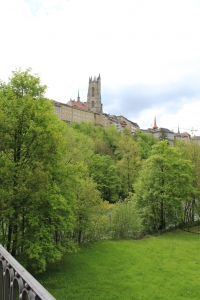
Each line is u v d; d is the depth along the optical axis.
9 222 18.23
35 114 18.92
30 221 18.16
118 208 37.19
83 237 32.16
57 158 20.58
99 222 32.44
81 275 22.17
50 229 19.95
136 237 37.47
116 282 21.14
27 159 19.17
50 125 19.70
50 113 21.44
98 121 170.75
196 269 24.52
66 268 23.56
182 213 40.56
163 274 23.19
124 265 25.08
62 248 21.12
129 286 20.48
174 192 38.34
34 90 20.94
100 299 18.19
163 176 40.00
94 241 33.00
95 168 68.38
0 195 16.22
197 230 41.88
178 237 37.28
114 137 111.00
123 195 70.31
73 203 23.06
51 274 21.97
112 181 67.31
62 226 21.17
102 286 20.25
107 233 36.41
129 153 71.94
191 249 30.95
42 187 17.08
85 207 29.22
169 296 19.14
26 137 18.77
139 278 22.16
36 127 18.59
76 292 19.00
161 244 33.00
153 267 24.84
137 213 39.38
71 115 153.12
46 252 18.88
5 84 20.73
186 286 20.83
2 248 4.50
